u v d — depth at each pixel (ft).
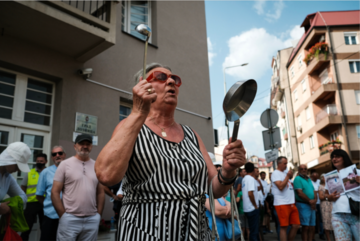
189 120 31.19
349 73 79.00
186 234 4.25
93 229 12.11
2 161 10.00
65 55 21.71
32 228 17.76
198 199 4.57
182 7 34.12
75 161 12.53
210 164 5.62
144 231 4.28
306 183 21.16
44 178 14.49
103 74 23.91
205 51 35.76
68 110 21.07
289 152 108.27
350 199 13.02
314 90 88.22
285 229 17.95
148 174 4.49
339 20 82.69
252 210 19.16
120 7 26.45
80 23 19.24
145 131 4.87
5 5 16.55
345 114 76.07
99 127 22.68
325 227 22.77
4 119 18.78
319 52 81.71
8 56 18.76
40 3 17.44
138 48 27.53
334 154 13.87
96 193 13.33
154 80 5.49
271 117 24.32
